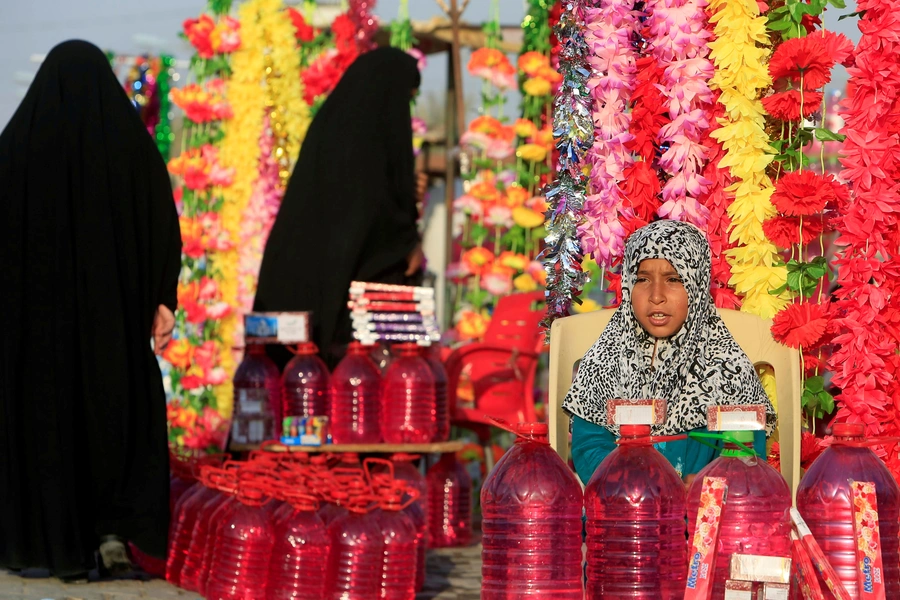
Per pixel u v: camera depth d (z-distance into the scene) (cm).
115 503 622
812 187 452
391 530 534
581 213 487
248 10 909
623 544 380
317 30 969
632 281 446
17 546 603
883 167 450
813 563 352
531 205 989
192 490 645
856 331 448
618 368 452
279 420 713
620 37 485
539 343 865
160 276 660
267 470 549
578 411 456
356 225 762
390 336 715
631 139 483
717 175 486
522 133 974
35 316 616
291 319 708
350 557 520
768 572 349
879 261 450
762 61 482
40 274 619
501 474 394
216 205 899
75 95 648
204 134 910
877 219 447
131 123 659
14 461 607
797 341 444
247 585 533
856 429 380
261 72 905
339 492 527
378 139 798
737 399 439
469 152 1059
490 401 871
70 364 615
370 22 992
